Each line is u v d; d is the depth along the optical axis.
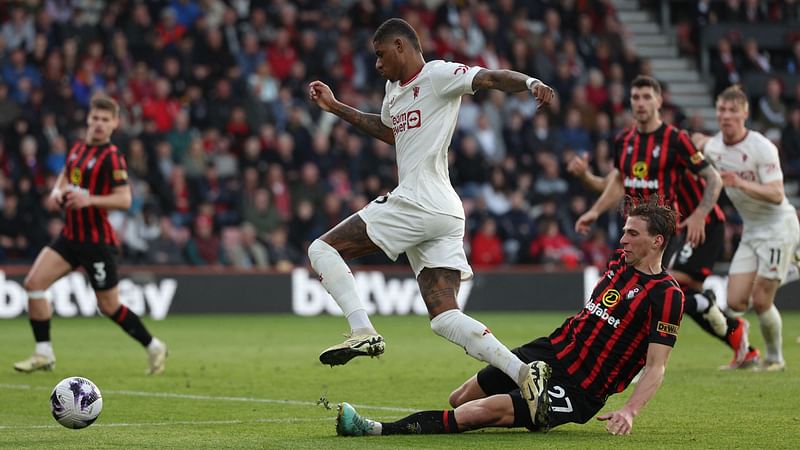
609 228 77.62
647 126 35.91
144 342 37.88
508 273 73.00
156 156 70.62
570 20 89.75
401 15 83.94
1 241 66.00
